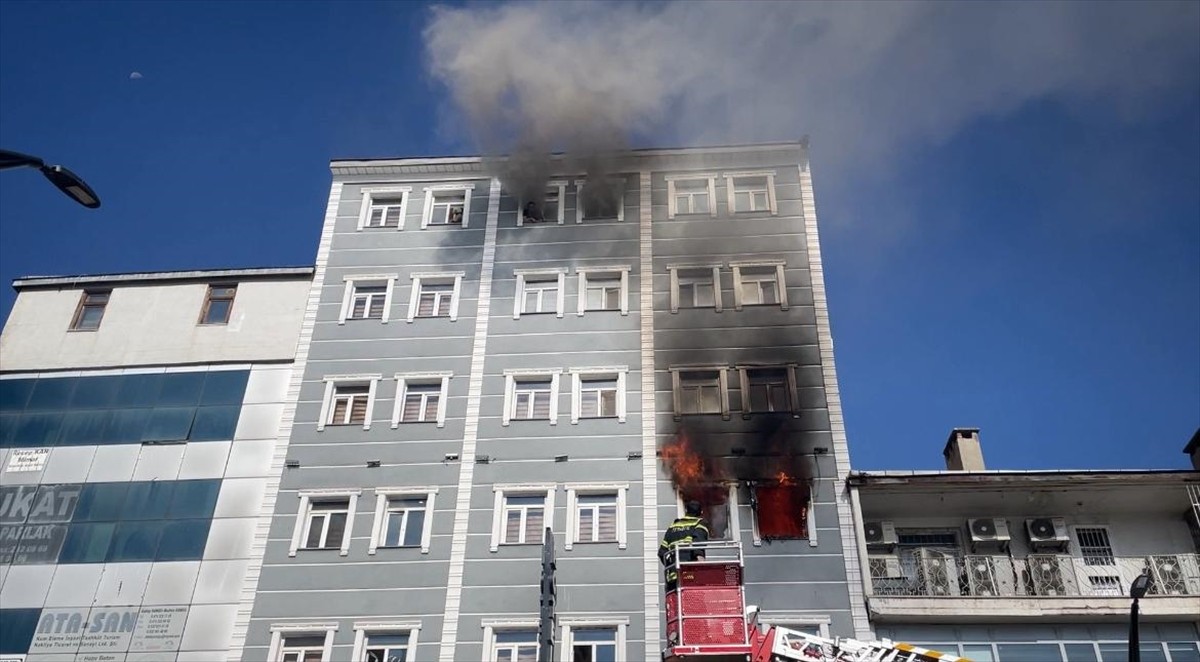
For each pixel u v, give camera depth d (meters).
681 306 30.61
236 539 27.22
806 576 25.39
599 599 25.47
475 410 29.05
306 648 25.50
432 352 30.31
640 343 29.94
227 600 26.20
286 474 28.25
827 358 29.22
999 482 25.69
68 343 31.53
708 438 27.97
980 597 24.34
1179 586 24.86
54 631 26.11
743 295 30.78
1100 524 26.75
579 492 27.47
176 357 30.89
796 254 31.33
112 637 25.89
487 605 25.61
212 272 32.59
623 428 28.41
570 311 30.81
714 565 19.59
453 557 26.44
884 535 26.64
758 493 26.91
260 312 31.70
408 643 25.27
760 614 24.84
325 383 29.94
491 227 32.91
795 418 28.16
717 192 32.91
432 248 32.62
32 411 30.14
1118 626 24.42
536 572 26.06
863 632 24.36
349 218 33.59
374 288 32.03
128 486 28.45
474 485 27.67
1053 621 24.48
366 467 28.22
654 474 27.50
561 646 24.83
